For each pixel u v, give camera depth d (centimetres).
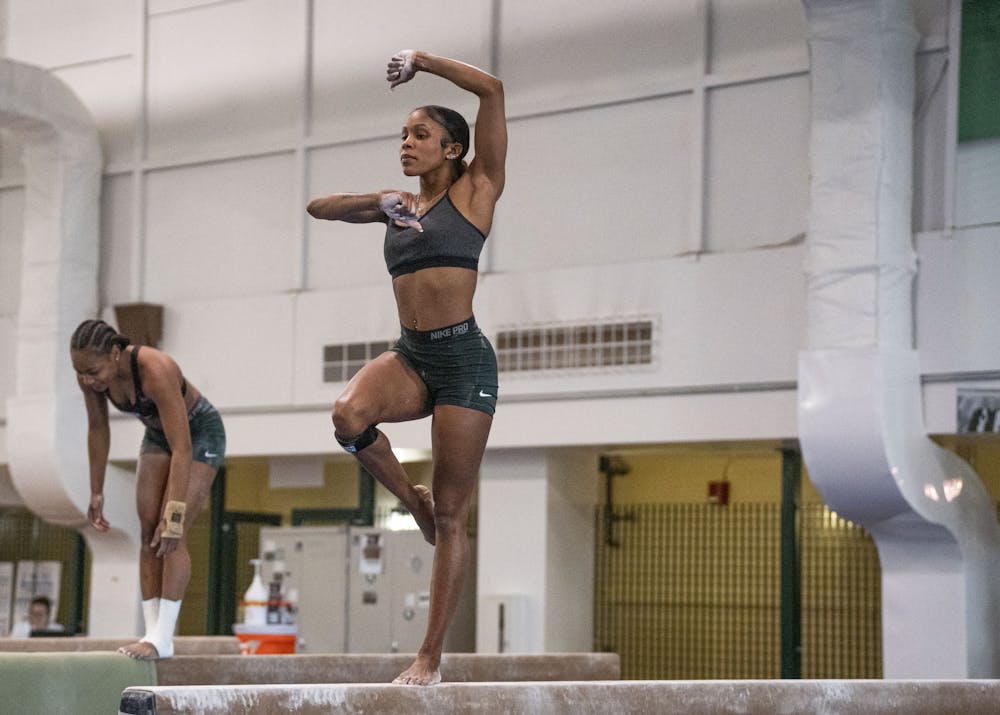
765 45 1066
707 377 1050
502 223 1170
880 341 923
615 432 1095
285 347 1263
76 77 1412
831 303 940
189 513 569
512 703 414
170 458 570
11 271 1442
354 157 1256
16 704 498
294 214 1279
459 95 1202
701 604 1464
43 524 1712
